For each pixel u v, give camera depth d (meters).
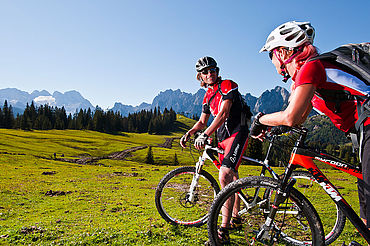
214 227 2.42
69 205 6.38
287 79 2.50
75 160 61.94
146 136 163.50
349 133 2.25
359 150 2.08
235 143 3.22
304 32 2.16
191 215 3.68
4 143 74.69
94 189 9.83
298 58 2.23
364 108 1.96
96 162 60.47
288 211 2.55
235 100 3.30
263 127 2.52
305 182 3.50
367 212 1.99
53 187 10.32
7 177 13.89
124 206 6.10
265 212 2.54
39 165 30.67
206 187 3.64
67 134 129.25
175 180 3.68
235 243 2.84
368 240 2.16
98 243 3.10
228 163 3.19
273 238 2.47
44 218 4.85
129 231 3.52
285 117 2.06
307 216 2.35
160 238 3.25
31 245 3.04
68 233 3.51
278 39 2.25
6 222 4.51
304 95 1.96
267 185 2.38
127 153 88.31
